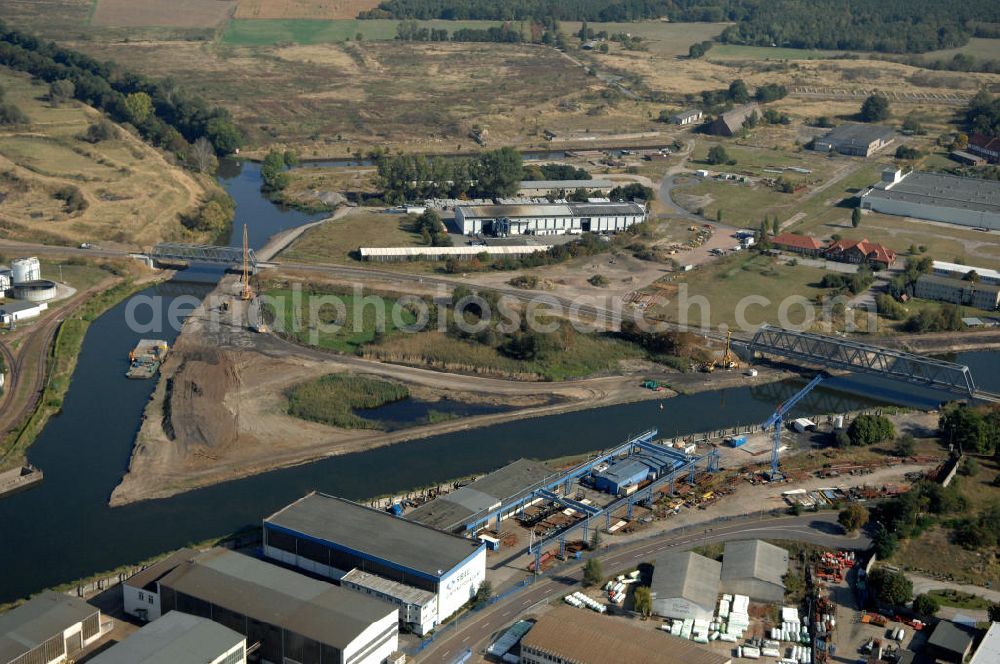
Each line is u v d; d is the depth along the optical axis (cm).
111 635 13638
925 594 14912
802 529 16750
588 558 15788
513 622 14212
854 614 14575
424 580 14100
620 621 13750
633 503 17112
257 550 15825
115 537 16200
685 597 14325
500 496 16800
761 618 14512
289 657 13012
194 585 13762
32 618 13062
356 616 13188
